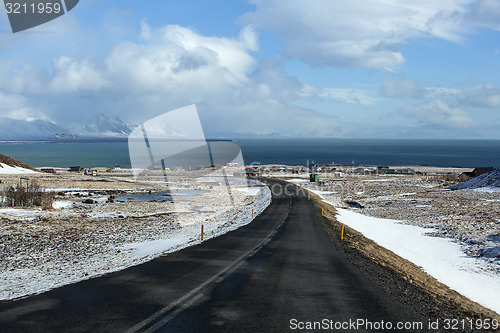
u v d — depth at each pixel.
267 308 7.82
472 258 21.89
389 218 43.53
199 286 9.59
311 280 10.94
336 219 37.12
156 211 42.16
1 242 21.55
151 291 8.92
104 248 19.66
